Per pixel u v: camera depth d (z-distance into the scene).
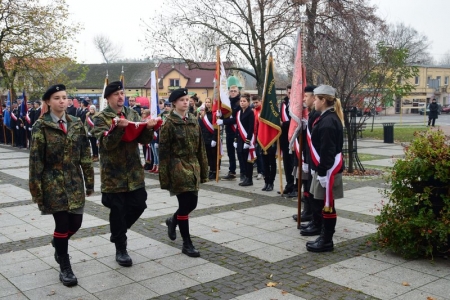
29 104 20.11
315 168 5.59
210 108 10.88
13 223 6.92
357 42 11.92
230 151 10.63
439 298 4.18
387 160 14.20
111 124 4.67
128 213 5.10
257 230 6.46
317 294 4.30
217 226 6.68
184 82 49.81
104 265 5.11
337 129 5.39
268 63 8.02
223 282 4.61
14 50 25.06
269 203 8.17
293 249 5.62
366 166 12.81
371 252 5.49
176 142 5.22
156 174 11.70
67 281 4.52
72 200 4.51
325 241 5.52
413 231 5.15
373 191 9.24
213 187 9.75
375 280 4.62
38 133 4.39
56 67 27.03
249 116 9.59
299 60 6.46
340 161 5.44
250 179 9.88
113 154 4.86
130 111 5.13
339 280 4.63
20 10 24.69
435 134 5.34
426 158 5.12
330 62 11.66
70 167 4.55
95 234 6.30
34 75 26.45
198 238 6.09
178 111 5.28
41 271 4.96
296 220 6.95
